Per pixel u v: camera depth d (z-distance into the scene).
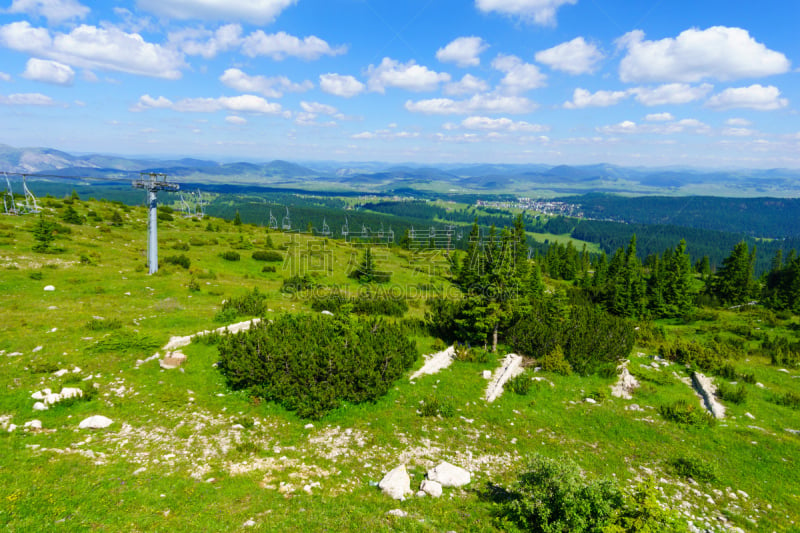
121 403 16.62
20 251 40.56
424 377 23.16
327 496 12.27
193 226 86.19
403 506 12.12
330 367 18.59
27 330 21.56
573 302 62.12
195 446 14.34
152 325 25.12
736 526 12.87
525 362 28.11
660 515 10.26
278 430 16.23
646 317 57.88
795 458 17.44
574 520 10.52
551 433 18.55
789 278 66.31
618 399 22.98
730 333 45.03
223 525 10.39
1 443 12.84
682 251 68.19
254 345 19.72
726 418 21.33
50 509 10.13
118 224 70.00
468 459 15.72
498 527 11.41
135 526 10.00
